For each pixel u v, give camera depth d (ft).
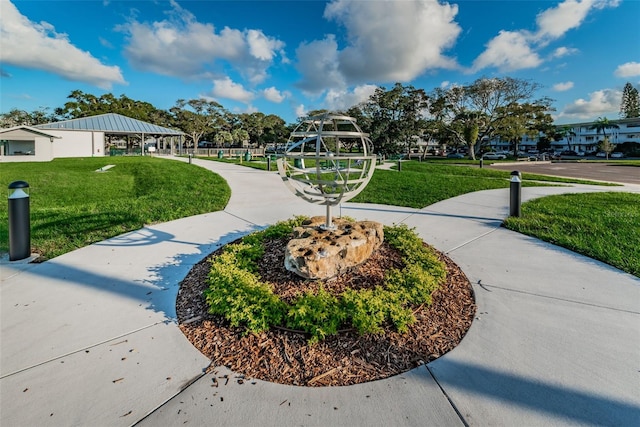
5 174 45.32
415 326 8.59
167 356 7.57
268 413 5.97
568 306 9.59
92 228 17.65
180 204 24.00
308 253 10.09
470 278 11.60
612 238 15.07
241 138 202.08
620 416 5.79
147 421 5.78
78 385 6.62
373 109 140.67
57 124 103.19
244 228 17.89
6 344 7.89
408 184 34.78
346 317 8.43
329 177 35.58
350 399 6.31
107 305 9.81
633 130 197.36
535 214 20.11
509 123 123.95
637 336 8.08
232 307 8.62
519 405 6.08
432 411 5.99
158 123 186.50
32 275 11.86
